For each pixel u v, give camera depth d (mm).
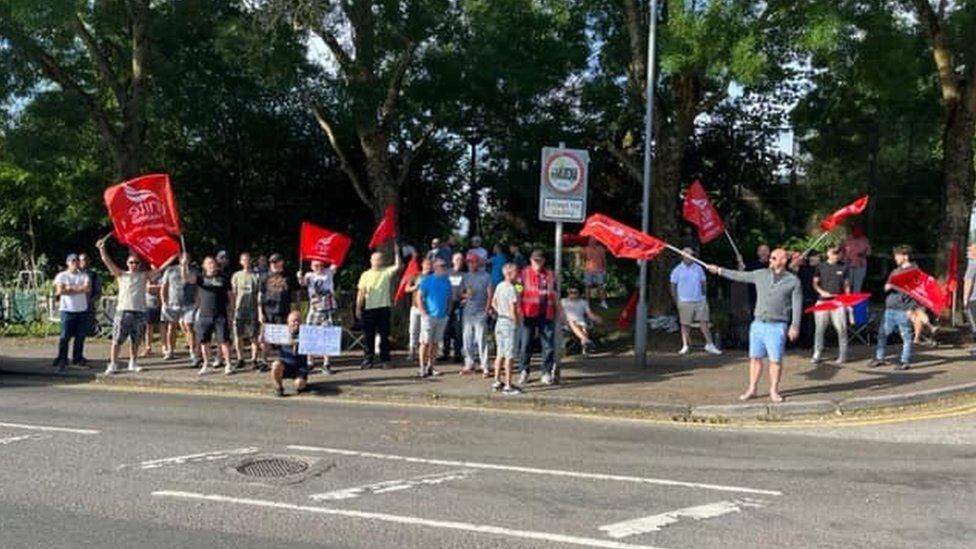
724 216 26734
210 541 6402
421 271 16094
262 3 18422
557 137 20234
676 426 11141
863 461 9078
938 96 22312
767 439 10266
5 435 10250
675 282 16297
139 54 20625
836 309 14672
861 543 6406
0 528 6688
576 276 23609
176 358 17203
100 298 20438
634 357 15867
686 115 19422
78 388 14500
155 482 8070
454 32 18344
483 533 6598
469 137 24141
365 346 15648
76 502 7398
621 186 26234
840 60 17344
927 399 12125
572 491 7809
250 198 27141
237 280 15602
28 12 17438
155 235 15578
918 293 13844
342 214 27484
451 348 16250
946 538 6531
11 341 20469
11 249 30938
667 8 17609
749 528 6746
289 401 13055
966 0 19016
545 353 13594
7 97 19875
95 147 24516
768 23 16266
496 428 10898
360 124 18797
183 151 26469
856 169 25484
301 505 7328
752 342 12188
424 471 8555
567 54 18594
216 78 21844
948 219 19156
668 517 7016
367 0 18078
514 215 27469
